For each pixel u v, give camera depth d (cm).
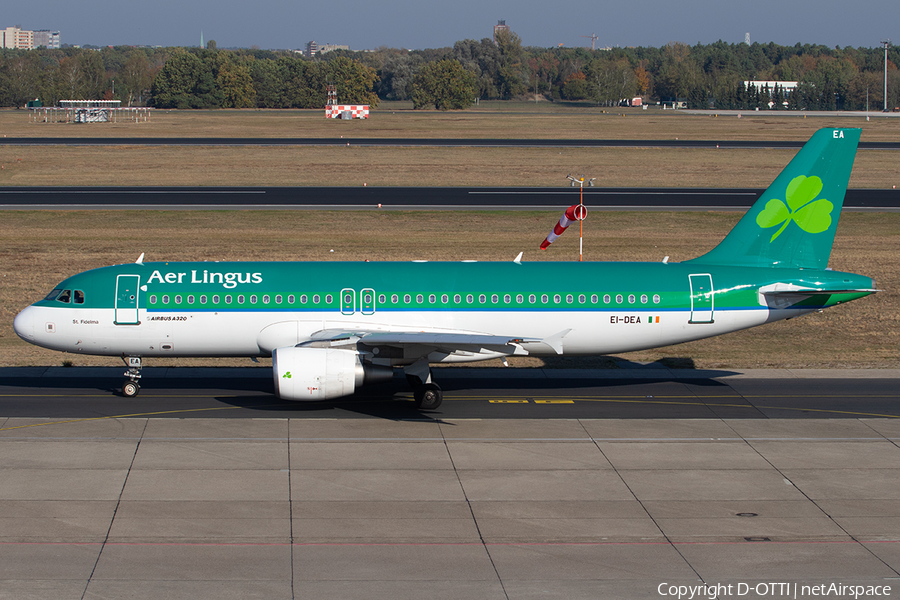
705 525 9562
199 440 11975
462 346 13088
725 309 14038
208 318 13588
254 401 13938
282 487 10381
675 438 12388
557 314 13838
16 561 8456
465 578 8312
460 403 14025
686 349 18300
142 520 9419
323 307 13662
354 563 8562
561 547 8994
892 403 14250
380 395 14388
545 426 12862
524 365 16625
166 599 7819
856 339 19288
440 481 10656
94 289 13600
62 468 10850
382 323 13675
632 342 14125
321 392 12581
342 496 10156
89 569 8338
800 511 9956
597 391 14888
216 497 10056
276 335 13612
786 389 15075
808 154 14100
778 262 14388
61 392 14350
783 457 11662
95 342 13638
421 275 13925
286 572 8350
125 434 12188
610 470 11112
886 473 11138
